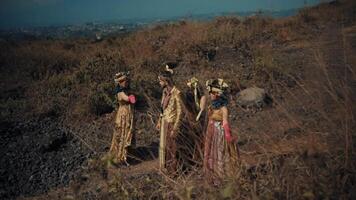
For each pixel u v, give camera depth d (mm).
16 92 10070
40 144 6992
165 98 5258
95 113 8430
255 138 3930
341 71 3775
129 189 4043
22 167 6277
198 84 5266
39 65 11703
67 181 5680
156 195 3834
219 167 4055
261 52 10680
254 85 8289
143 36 14641
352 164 2943
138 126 7441
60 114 8664
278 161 3236
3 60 12094
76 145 7066
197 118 5016
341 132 3168
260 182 3191
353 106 3227
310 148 3146
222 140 4309
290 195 2883
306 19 12609
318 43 4691
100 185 4328
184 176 4141
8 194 5508
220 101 4555
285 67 7707
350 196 2752
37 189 5594
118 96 6188
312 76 3965
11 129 7715
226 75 9273
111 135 7371
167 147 4910
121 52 12398
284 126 3676
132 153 6070
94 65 10875
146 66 10797
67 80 10250
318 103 3521
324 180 2873
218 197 3137
